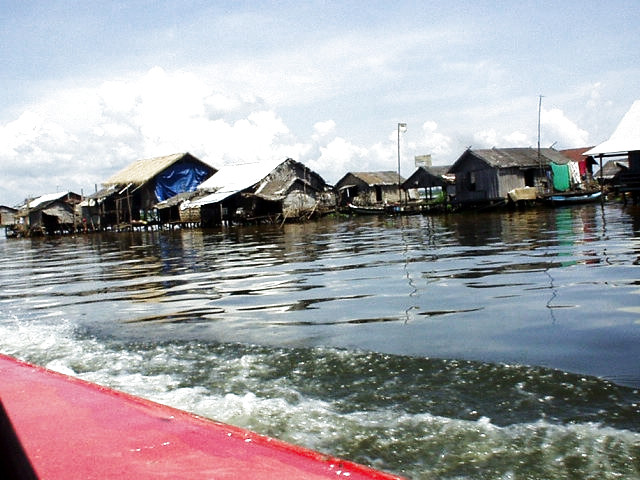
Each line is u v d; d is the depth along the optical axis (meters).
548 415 3.08
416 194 52.84
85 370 4.41
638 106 29.77
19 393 2.08
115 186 52.09
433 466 2.57
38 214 54.84
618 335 4.72
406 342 4.85
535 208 36.50
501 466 2.52
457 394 3.47
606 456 2.56
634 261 8.96
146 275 12.02
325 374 3.97
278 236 25.39
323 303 7.05
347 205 46.09
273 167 43.56
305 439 2.90
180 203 45.12
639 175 28.23
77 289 10.30
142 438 1.61
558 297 6.45
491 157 37.62
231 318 6.39
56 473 1.41
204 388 3.79
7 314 7.87
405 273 9.40
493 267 9.39
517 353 4.35
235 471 1.38
